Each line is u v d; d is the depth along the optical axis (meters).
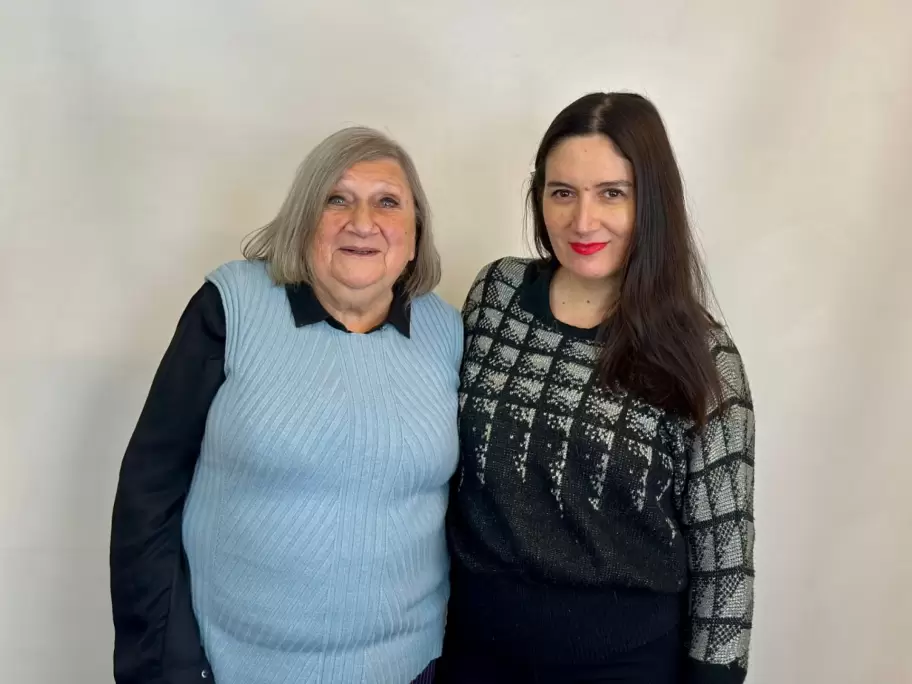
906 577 1.63
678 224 1.07
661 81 1.45
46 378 1.39
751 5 1.43
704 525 1.09
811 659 1.67
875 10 1.42
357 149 1.03
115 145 1.34
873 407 1.56
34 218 1.34
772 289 1.51
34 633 1.49
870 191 1.48
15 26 1.27
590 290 1.16
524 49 1.43
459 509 1.17
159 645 1.04
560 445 1.07
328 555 0.99
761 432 1.57
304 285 1.07
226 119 1.37
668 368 1.05
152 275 1.40
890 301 1.52
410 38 1.40
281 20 1.36
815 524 1.61
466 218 1.49
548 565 1.07
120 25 1.30
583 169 1.04
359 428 1.00
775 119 1.46
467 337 1.23
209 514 1.03
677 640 1.14
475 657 1.19
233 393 0.99
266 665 1.01
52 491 1.44
